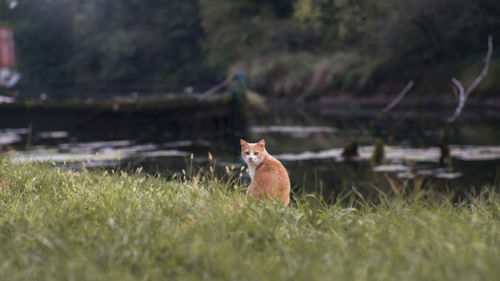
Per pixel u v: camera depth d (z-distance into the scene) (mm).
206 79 72500
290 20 53875
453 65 37531
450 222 5500
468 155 17078
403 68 40906
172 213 5594
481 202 6891
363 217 6090
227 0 59031
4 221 5277
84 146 19984
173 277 4059
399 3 37562
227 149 19500
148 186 7059
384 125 27641
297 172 14844
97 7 80750
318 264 4148
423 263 4141
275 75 49500
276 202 5895
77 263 4031
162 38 75188
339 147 19875
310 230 5293
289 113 37812
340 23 46594
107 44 77500
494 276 3709
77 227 5047
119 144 20859
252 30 55438
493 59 35188
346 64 45031
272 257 4375
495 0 34969
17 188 7059
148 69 78500
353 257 4406
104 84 80625
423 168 15023
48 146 19844
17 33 86062
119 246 4441
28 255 4301
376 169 15031
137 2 77000
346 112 36656
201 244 4477
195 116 25172
